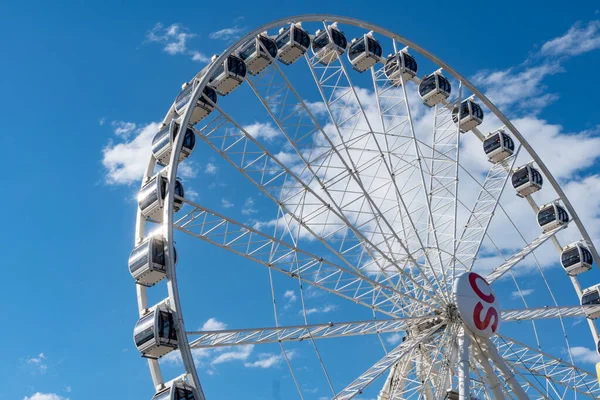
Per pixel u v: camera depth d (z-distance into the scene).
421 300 37.78
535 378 40.34
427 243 39.03
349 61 43.34
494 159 48.28
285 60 40.53
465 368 35.72
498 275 40.91
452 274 38.84
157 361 30.22
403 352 34.22
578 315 45.38
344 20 40.88
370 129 37.31
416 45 42.81
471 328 37.69
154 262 30.80
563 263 47.69
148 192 32.66
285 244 34.12
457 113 46.72
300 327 32.72
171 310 30.11
